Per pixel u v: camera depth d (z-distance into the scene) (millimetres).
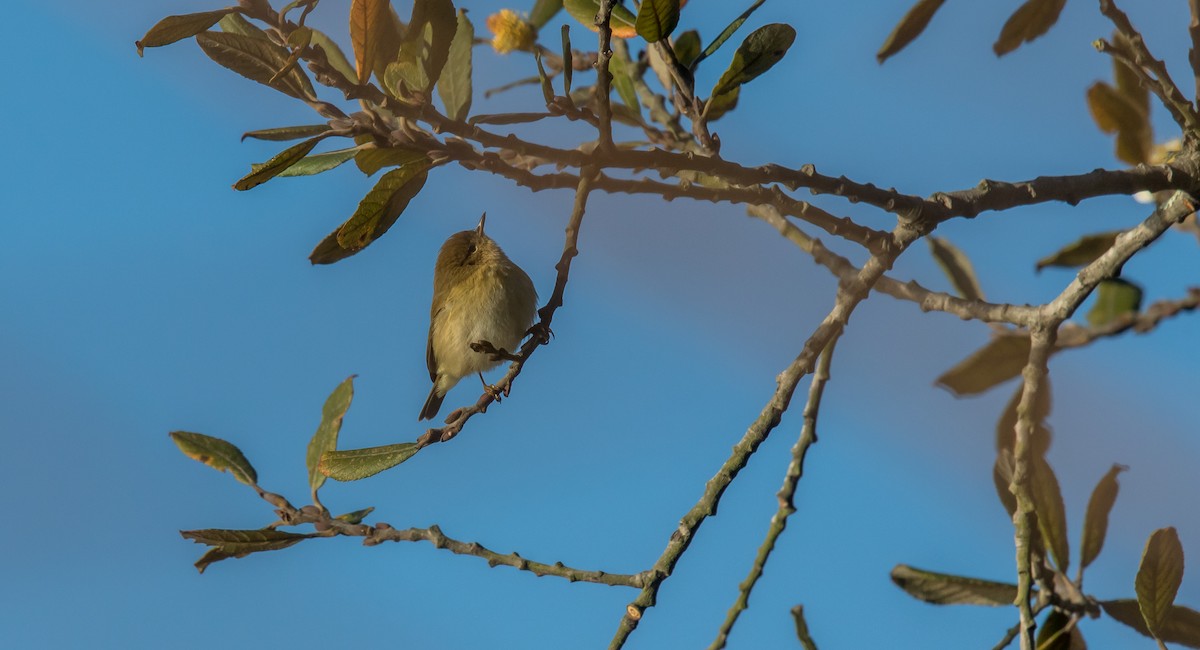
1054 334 8086
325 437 8461
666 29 7242
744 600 8391
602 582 7805
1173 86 7883
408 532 8180
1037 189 8102
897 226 8312
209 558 8141
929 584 8039
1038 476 8078
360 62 6641
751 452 7914
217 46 6496
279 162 6457
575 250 7609
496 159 6957
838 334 8336
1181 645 7469
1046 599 7746
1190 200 7840
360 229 6766
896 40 8797
